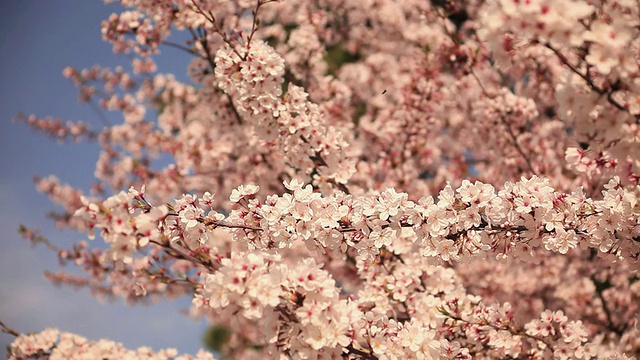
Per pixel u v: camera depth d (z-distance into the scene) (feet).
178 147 23.30
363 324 10.43
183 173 22.36
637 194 9.87
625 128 8.36
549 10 7.22
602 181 18.12
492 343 12.51
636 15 7.99
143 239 9.30
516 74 22.61
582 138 8.98
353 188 19.21
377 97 26.86
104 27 18.29
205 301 12.16
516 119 20.90
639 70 8.07
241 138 20.62
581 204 10.31
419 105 21.52
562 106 8.52
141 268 12.06
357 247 10.86
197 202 10.85
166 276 12.16
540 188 10.15
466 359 11.18
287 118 14.33
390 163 20.67
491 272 21.70
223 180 23.06
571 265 21.75
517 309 21.25
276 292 8.91
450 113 24.39
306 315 9.11
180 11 17.10
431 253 10.51
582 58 8.13
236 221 10.94
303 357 9.29
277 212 10.64
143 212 9.73
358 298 13.99
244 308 9.05
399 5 29.43
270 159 20.63
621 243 10.52
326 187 14.90
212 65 18.42
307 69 22.68
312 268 9.34
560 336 12.73
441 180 23.93
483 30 7.79
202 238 10.72
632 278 22.20
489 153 22.97
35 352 12.98
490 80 22.07
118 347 13.58
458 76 21.44
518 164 21.12
